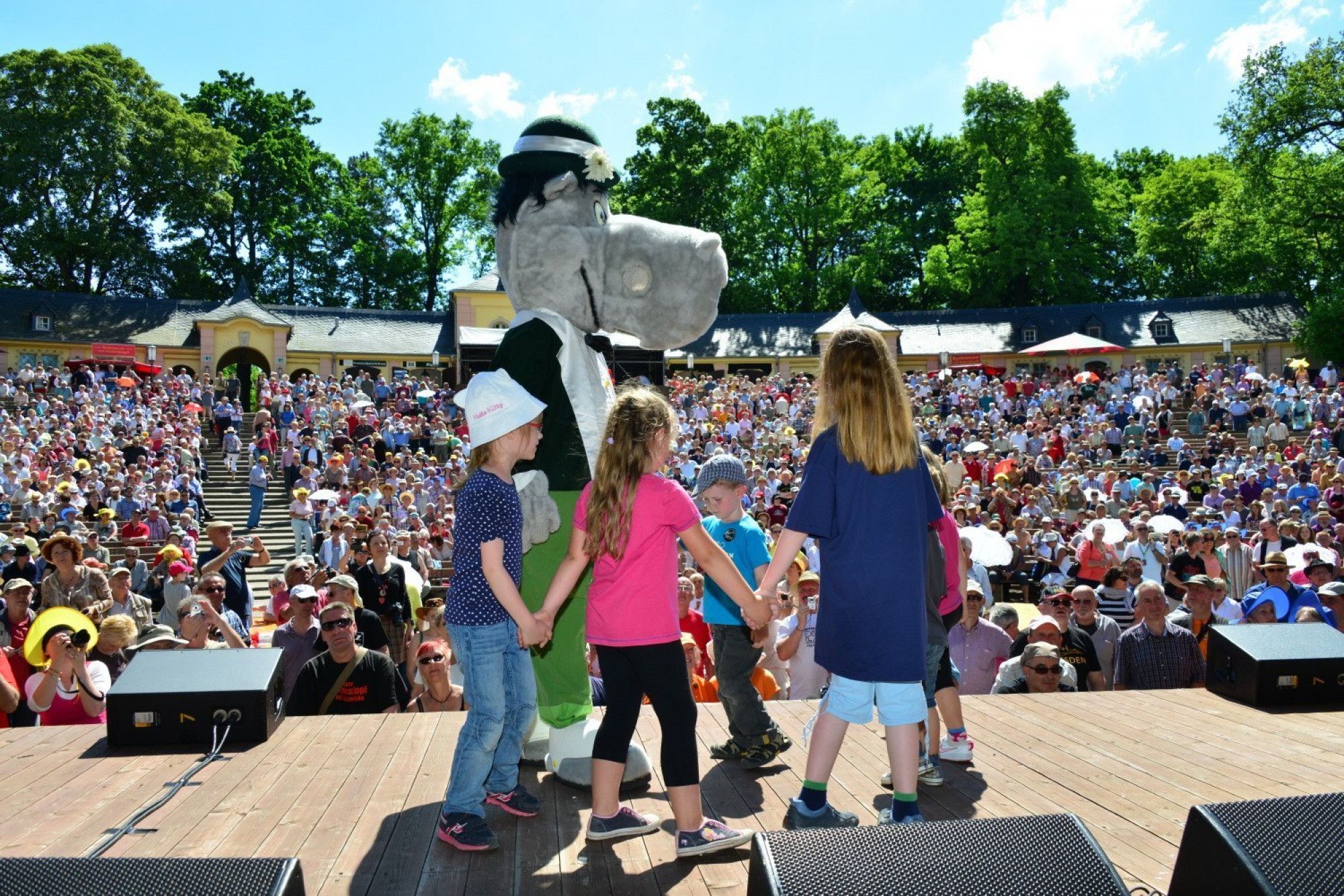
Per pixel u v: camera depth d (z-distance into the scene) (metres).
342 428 27.50
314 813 4.02
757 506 17.83
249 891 2.35
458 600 3.79
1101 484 23.30
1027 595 14.73
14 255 47.50
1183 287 54.19
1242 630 5.98
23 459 20.83
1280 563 9.91
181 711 4.95
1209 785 4.33
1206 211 46.72
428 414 31.52
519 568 3.84
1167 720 5.38
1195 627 8.90
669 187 55.91
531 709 4.11
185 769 4.58
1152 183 53.84
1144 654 7.20
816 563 13.36
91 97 47.06
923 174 61.53
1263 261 47.44
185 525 19.12
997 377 41.44
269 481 25.08
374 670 6.27
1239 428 31.31
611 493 3.63
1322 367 41.62
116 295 51.56
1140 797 4.18
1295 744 4.92
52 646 6.34
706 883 3.41
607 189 5.17
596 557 3.71
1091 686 7.51
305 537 19.81
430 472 22.53
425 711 6.63
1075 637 7.57
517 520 3.81
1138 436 29.75
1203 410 32.34
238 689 4.99
